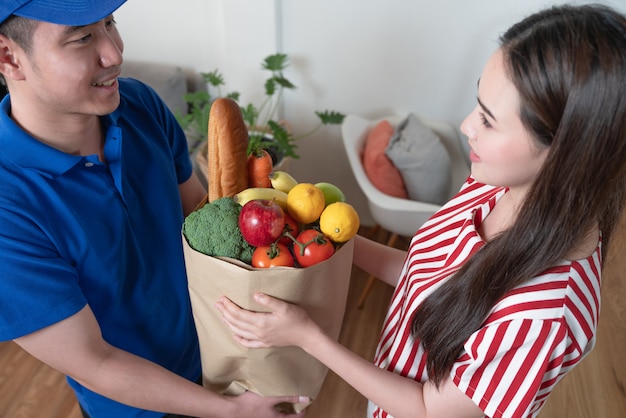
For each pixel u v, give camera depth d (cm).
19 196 83
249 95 240
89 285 93
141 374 89
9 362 197
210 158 87
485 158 73
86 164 91
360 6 211
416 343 90
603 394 196
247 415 97
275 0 211
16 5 73
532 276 72
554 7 68
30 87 81
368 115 240
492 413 75
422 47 218
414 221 196
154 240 104
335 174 260
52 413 182
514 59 65
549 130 65
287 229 81
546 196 68
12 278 79
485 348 73
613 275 235
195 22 227
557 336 70
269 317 81
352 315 224
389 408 84
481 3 203
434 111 234
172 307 108
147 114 108
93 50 81
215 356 94
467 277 78
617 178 69
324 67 229
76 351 85
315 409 191
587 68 60
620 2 174
